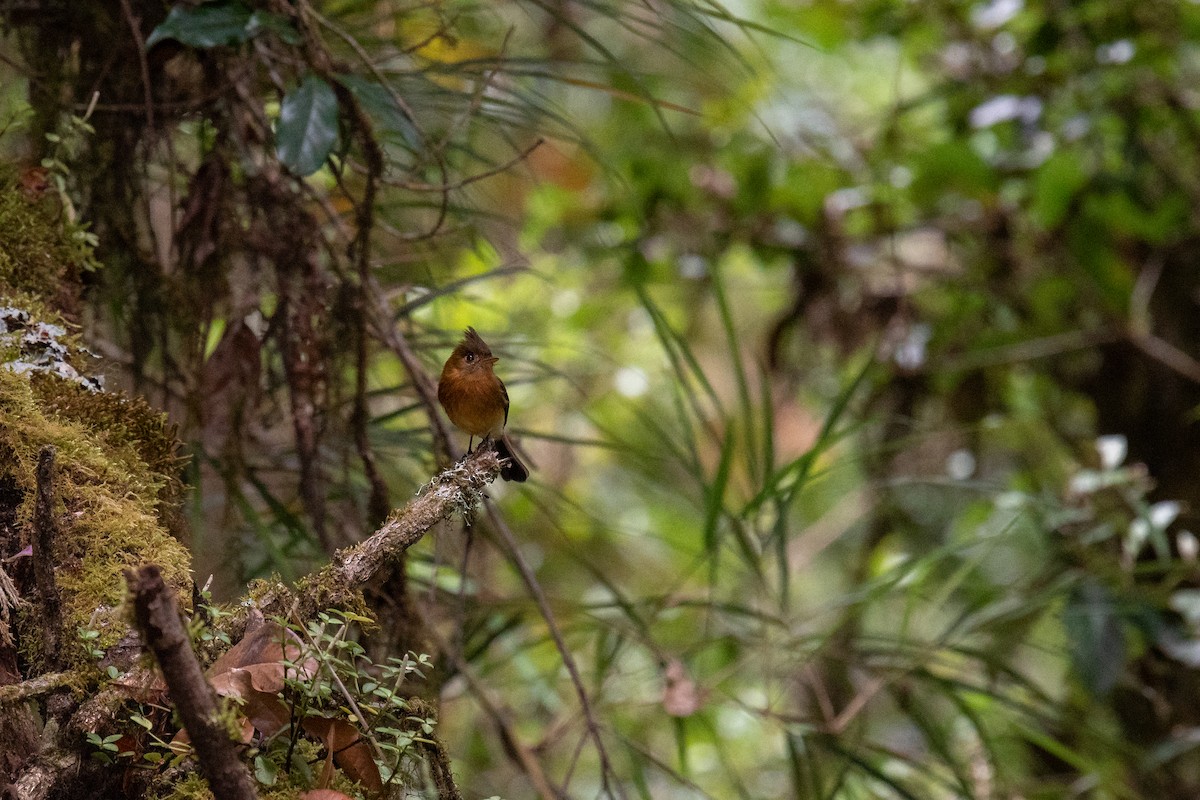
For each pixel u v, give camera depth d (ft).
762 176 38.68
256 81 23.50
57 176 19.97
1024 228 39.93
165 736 13.73
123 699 13.35
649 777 38.11
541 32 31.50
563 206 39.58
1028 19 38.50
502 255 27.63
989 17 36.32
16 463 15.78
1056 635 41.50
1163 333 40.22
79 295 20.63
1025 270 39.96
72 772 13.14
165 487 17.75
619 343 46.93
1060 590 31.07
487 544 30.40
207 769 11.48
